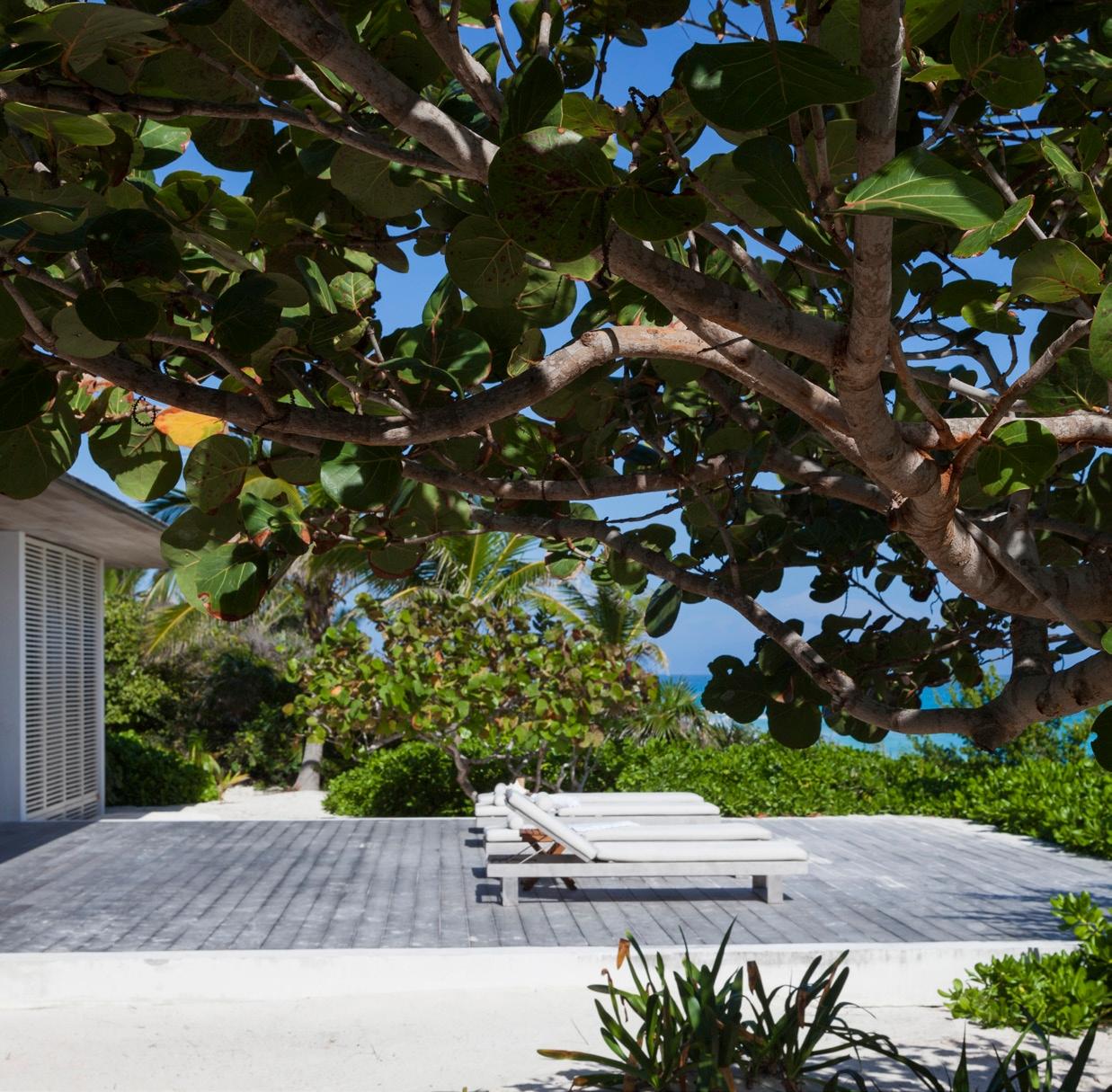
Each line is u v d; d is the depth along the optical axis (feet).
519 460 10.11
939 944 23.88
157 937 24.85
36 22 4.49
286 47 6.34
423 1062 18.90
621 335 6.29
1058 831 38.96
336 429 6.00
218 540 8.09
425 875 32.76
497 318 8.09
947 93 7.38
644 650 58.23
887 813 50.49
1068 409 6.86
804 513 12.09
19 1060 19.10
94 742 56.90
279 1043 19.89
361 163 6.59
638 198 4.39
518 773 48.24
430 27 4.89
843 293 8.26
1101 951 22.03
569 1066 18.67
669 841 30.17
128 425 7.87
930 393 8.91
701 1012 16.33
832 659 11.28
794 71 3.81
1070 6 6.96
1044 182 8.13
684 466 9.57
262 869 33.60
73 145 6.48
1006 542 7.73
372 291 7.88
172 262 5.20
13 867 33.99
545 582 64.75
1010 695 8.50
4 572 45.44
